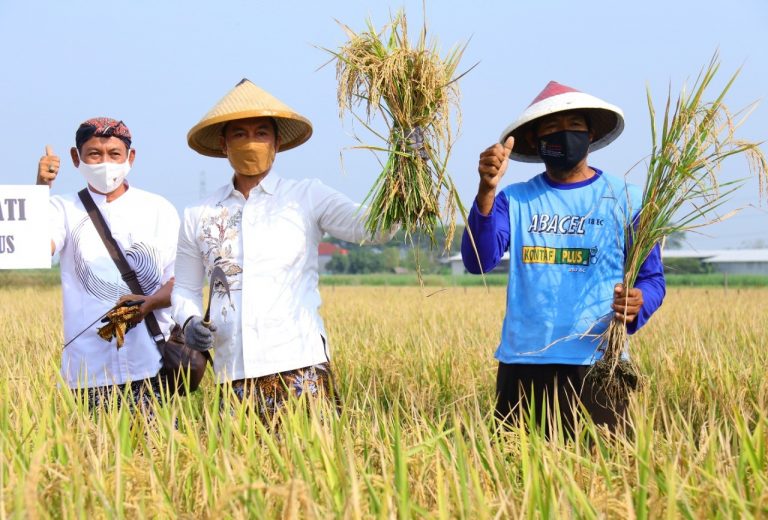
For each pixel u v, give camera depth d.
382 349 8.66
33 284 42.19
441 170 4.17
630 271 4.37
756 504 2.85
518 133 4.90
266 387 4.48
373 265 98.12
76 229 5.02
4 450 3.61
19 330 11.52
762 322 12.95
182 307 4.66
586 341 4.52
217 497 3.08
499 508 2.92
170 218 5.26
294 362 4.47
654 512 2.81
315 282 4.73
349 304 20.59
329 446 3.51
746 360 7.93
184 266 4.77
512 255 4.66
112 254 5.02
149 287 5.10
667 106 4.33
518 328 4.63
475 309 17.55
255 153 4.44
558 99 4.46
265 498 2.95
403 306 19.14
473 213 4.43
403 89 4.14
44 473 3.29
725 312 15.40
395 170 4.20
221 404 4.77
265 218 4.54
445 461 3.28
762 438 3.41
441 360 7.30
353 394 5.53
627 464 3.52
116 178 4.97
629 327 4.50
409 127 4.15
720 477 3.10
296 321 4.52
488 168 4.29
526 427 4.59
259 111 4.33
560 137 4.52
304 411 3.96
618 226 4.54
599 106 4.45
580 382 4.53
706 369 6.32
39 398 4.60
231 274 4.53
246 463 3.39
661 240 4.42
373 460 3.63
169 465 3.38
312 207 4.62
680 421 4.46
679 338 9.36
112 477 3.22
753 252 87.62
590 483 3.24
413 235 4.35
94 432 3.89
